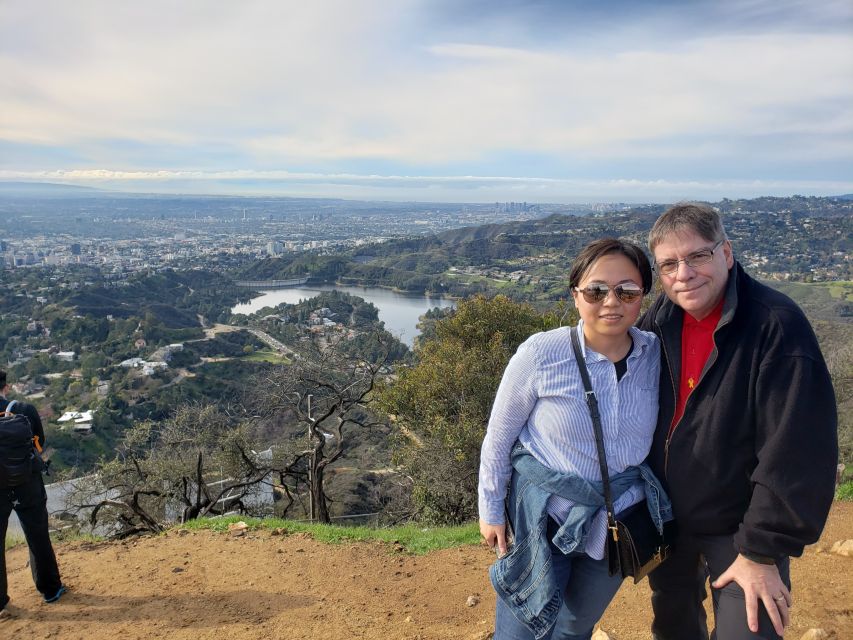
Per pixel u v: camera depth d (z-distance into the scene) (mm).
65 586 4215
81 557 4824
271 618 3666
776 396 1679
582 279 1870
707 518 1878
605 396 1880
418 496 10891
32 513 3873
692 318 1951
